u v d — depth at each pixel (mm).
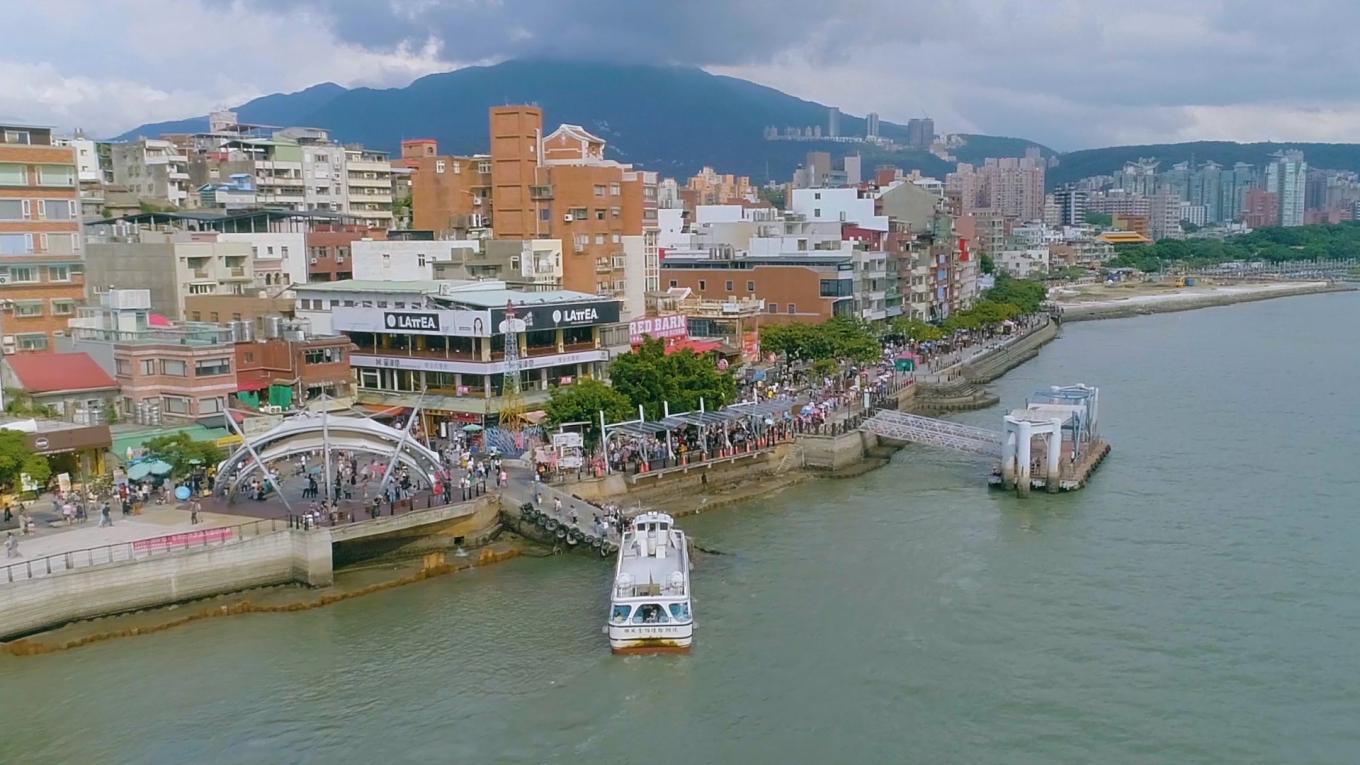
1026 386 184125
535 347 124875
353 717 61938
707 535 96250
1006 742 59656
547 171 162250
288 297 143500
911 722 61719
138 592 74938
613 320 131125
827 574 85375
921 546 92500
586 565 86875
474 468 101250
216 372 106125
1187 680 66812
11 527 81688
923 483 116000
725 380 123750
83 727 60688
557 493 95250
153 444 92875
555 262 159375
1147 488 111625
